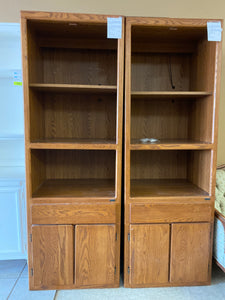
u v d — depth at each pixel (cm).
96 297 151
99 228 154
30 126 150
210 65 156
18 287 161
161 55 189
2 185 178
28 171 149
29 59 148
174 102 195
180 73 191
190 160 194
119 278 161
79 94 188
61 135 190
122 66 146
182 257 159
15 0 187
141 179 200
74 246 155
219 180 188
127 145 150
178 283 162
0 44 182
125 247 157
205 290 159
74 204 151
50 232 153
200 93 154
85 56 185
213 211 158
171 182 191
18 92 191
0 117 191
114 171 198
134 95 162
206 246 160
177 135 197
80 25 149
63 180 193
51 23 146
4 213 181
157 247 157
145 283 160
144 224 155
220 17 198
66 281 157
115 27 142
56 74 184
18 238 184
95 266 157
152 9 194
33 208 150
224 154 215
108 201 153
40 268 155
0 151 196
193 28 150
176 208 155
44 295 153
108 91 168
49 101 187
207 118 162
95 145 150
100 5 191
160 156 200
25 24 140
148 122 195
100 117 191
